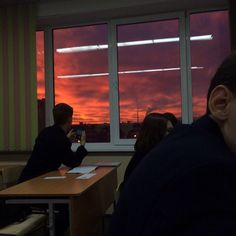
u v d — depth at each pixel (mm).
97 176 2719
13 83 4305
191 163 539
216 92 576
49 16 4270
